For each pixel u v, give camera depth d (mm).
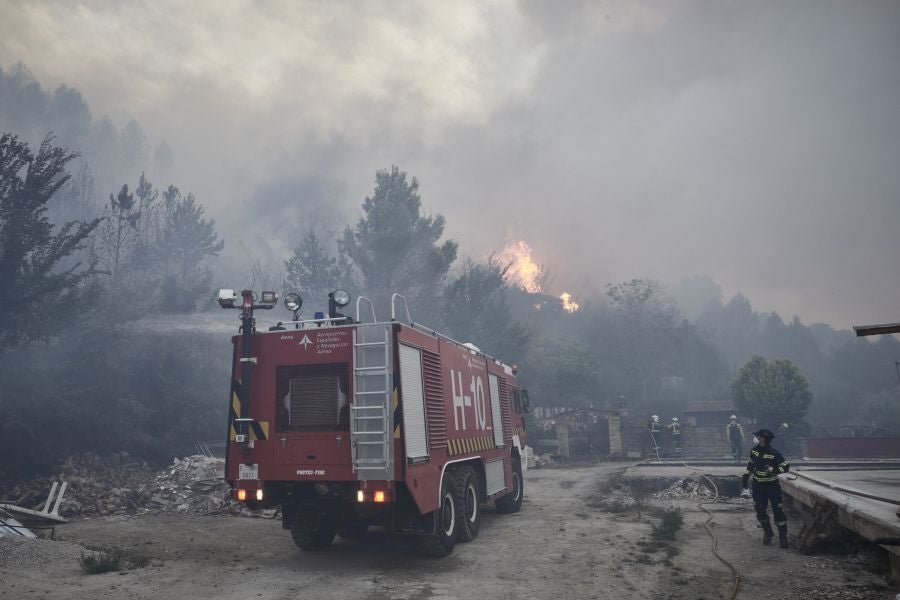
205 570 8055
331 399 8234
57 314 17234
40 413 16922
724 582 7215
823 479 12055
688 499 15680
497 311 32281
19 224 16812
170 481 15625
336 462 8008
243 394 8516
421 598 6605
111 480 16453
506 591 6898
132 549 9562
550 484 20500
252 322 8719
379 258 29938
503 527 11594
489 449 11789
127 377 20531
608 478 20734
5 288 16312
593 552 9102
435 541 8594
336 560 8672
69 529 11609
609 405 57469
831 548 8664
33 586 7105
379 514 8422
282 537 10680
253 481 8344
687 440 36000
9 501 14203
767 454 9422
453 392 10023
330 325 9039
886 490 9688
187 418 21031
